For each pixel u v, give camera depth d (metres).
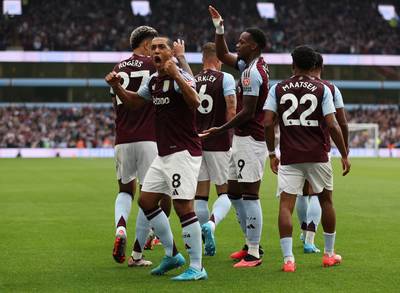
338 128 8.80
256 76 9.32
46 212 16.67
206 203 10.74
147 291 7.73
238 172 9.73
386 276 8.57
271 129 9.10
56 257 10.10
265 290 7.77
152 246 11.01
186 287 7.95
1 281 8.30
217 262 9.75
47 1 71.81
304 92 8.96
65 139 64.81
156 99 8.42
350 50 71.19
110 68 70.00
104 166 41.06
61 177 30.50
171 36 71.19
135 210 17.14
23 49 67.75
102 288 7.91
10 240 11.88
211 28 72.00
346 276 8.59
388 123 71.19
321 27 73.44
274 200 19.98
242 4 74.75
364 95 73.00
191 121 8.45
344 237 12.20
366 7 75.75
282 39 71.81
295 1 75.62
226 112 10.50
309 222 10.56
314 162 8.90
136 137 9.65
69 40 68.81
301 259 9.92
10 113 67.00
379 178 30.02
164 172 8.47
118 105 9.77
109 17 71.88
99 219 15.20
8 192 22.66
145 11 73.06
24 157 59.91
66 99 69.75
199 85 10.62
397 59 70.12
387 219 15.11
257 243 9.51
